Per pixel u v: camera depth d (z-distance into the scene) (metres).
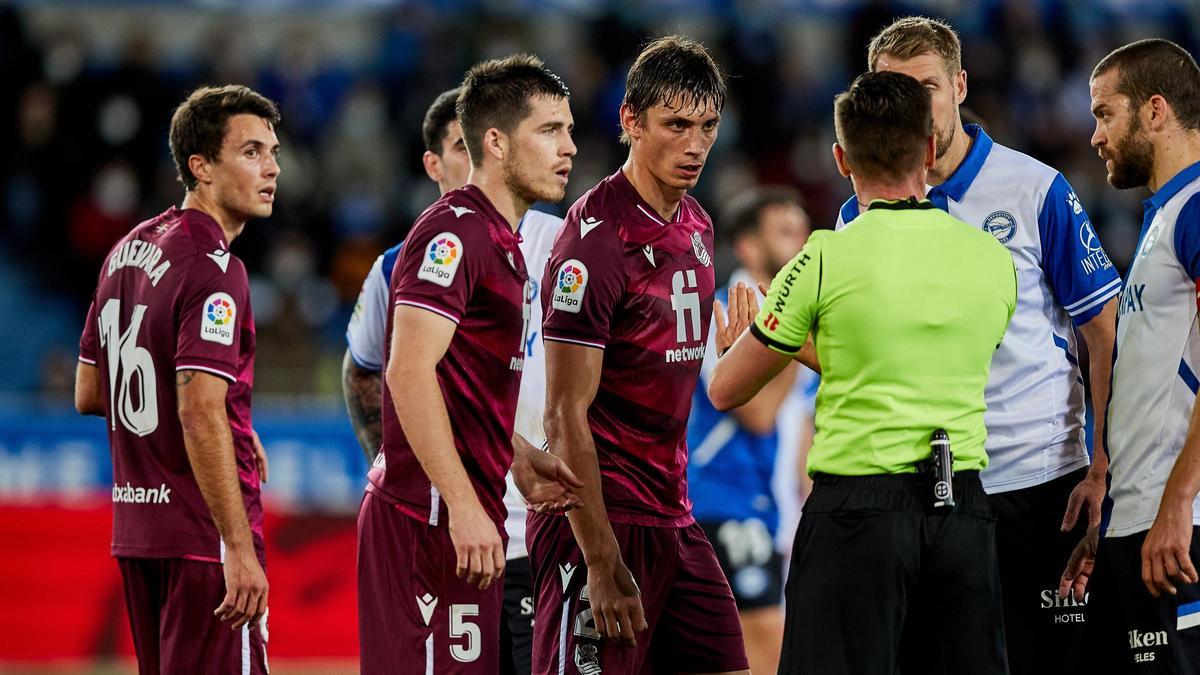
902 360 13.81
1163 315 15.15
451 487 13.80
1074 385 16.67
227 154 16.94
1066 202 16.20
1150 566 14.46
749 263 23.61
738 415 22.30
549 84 14.79
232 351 16.08
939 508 13.71
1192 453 14.23
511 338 14.73
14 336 45.59
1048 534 16.47
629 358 15.55
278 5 55.56
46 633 30.08
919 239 14.00
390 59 52.78
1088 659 16.61
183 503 16.42
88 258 46.59
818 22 58.97
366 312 19.34
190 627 16.42
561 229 15.78
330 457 31.92
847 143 14.41
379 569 14.85
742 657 16.41
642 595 15.82
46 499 30.52
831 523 13.91
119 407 16.67
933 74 15.77
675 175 15.30
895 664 13.79
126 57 49.91
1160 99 15.20
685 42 15.59
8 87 47.59
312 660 30.55
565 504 14.94
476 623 14.71
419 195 49.56
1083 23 58.38
